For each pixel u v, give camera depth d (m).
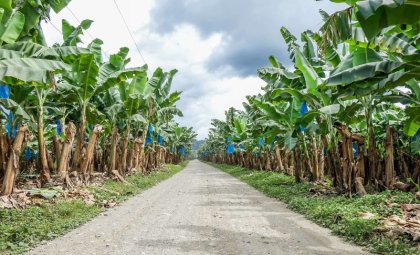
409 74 6.66
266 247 6.11
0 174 10.08
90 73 12.65
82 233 7.18
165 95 22.33
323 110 10.46
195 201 12.27
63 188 11.59
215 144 66.19
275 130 16.66
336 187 11.88
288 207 10.76
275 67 13.88
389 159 10.77
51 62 8.09
